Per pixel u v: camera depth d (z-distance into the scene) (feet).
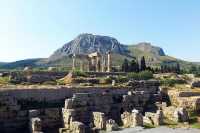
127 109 172.35
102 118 136.36
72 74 228.84
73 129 127.34
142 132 127.34
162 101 198.39
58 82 195.83
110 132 127.54
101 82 210.38
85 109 151.74
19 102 139.23
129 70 398.01
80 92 164.04
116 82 215.51
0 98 131.44
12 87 151.64
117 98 179.63
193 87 238.68
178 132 127.75
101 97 162.61
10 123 131.03
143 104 182.19
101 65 339.16
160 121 146.10
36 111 132.98
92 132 130.00
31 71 225.97
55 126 139.03
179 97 192.13
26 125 133.49
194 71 499.51
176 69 473.26
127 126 142.61
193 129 135.33
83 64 351.05
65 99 155.43
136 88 200.34
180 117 155.63
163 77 287.89
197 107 179.63
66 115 136.26
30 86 163.63
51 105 148.46
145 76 265.75
